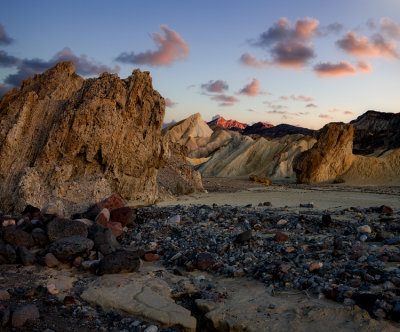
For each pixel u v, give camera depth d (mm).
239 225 15570
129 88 24281
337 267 9258
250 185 49781
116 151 23516
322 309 7027
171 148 38125
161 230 15141
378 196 31516
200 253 10562
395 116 117750
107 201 16109
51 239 11094
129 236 14188
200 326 7246
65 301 7863
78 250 10414
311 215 17469
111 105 22797
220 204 25375
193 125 140125
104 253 10727
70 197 20688
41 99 24656
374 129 117688
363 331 6207
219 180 59844
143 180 25938
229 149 90938
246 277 9398
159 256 11602
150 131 25641
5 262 10344
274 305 7375
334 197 30562
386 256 9758
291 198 29719
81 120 21734
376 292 7508
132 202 24375
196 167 89000
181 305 8008
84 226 11469
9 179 20750
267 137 173500
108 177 23641
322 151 57000
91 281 9188
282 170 70625
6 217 13219
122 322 7102
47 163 21172
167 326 7016
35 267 10148
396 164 54719
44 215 12367
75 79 28469
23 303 7820
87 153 22281
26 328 6715
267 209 20828
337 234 13164
